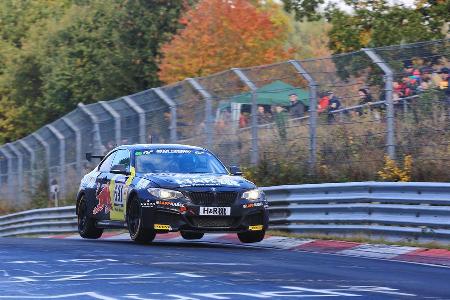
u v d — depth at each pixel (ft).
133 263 92.27
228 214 114.21
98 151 199.31
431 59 132.05
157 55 319.47
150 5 345.51
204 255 102.01
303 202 131.75
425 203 114.42
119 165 124.47
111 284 75.41
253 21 297.94
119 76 340.80
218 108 164.35
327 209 127.44
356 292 70.95
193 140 169.89
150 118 180.86
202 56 296.10
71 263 92.38
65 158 217.36
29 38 420.77
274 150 154.20
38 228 209.05
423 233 112.57
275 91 153.79
